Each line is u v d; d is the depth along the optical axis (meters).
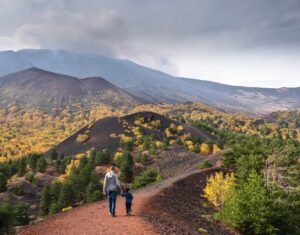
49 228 17.50
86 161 135.75
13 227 61.41
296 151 41.62
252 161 43.25
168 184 40.72
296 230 30.08
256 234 27.75
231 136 182.00
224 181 38.38
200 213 30.47
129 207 20.61
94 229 17.05
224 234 25.47
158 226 19.03
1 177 123.56
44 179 134.88
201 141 194.50
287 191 32.53
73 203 85.19
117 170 126.81
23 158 145.50
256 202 27.94
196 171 54.75
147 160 148.62
